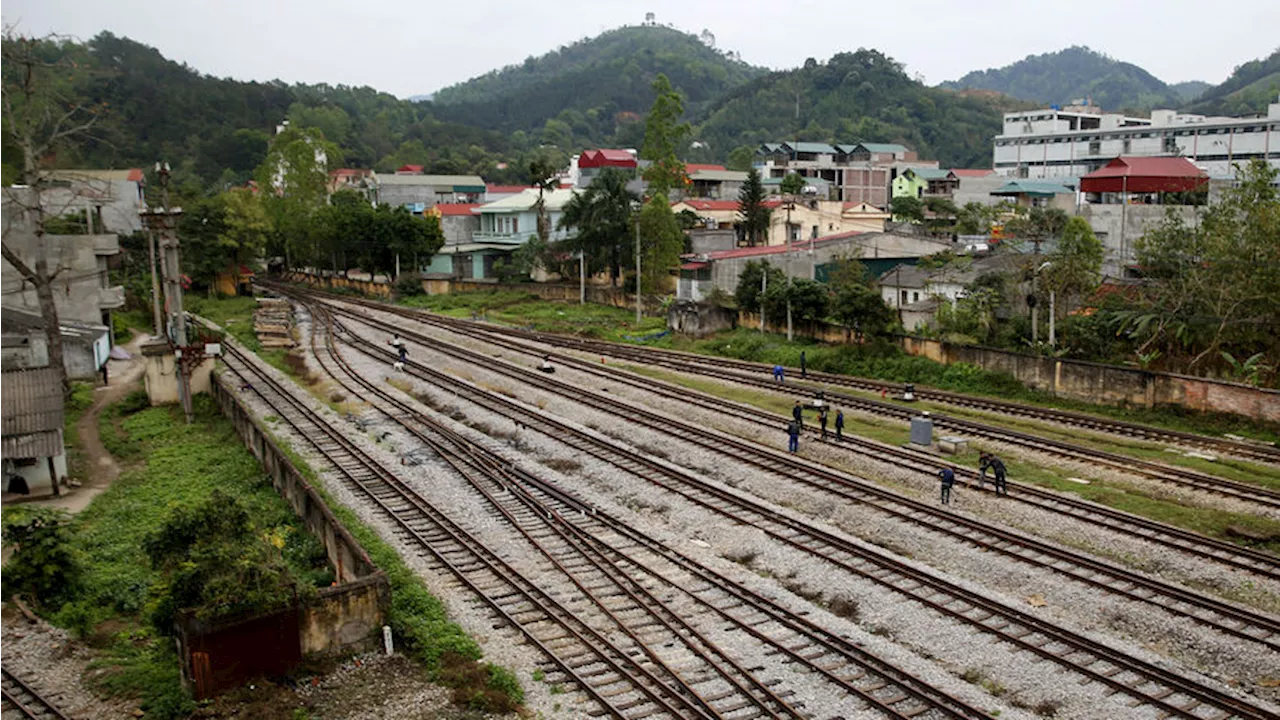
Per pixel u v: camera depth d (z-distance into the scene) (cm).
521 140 18825
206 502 1622
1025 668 1515
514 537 2144
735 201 8738
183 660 1473
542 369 4291
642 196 7931
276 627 1507
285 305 6238
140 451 2923
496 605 1755
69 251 4281
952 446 2814
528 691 1463
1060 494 2378
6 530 1930
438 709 1418
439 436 3097
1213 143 8862
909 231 7062
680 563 1969
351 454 2830
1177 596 1769
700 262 6372
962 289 4691
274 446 2486
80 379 3866
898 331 4247
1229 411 3048
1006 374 3716
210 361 3675
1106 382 3366
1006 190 8350
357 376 4081
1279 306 3400
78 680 1521
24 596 1795
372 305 6625
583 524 2242
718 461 2770
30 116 3244
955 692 1427
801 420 2975
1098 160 9838
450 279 7375
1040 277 4072
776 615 1702
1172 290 3697
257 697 1449
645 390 3862
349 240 7188
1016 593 1836
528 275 7425
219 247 6944
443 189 9888
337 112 15575
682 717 1351
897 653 1560
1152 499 2369
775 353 4572
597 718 1385
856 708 1392
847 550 2036
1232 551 1978
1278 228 3444
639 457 2780
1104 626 1691
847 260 5512
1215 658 1560
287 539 2109
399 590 1800
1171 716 1370
